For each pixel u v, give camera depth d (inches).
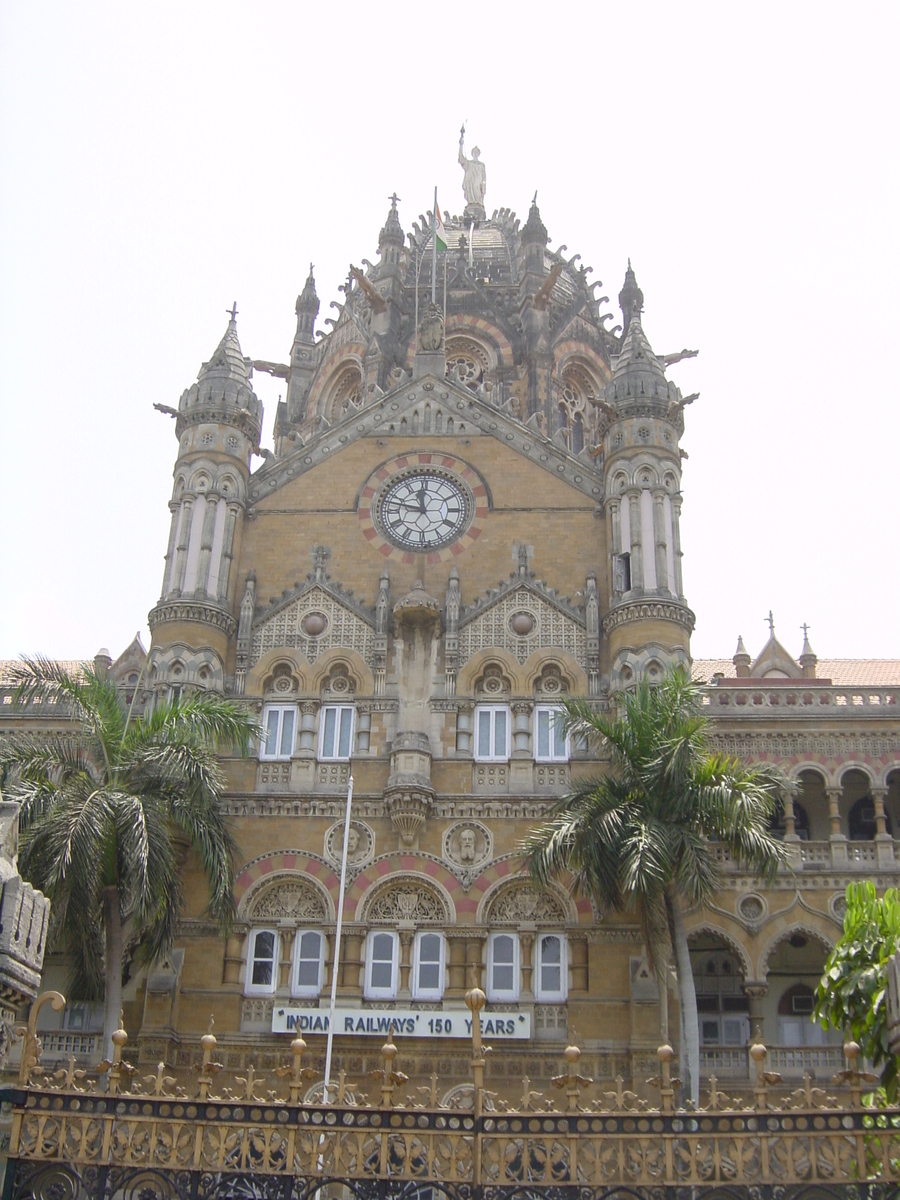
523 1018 1427.2
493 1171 670.5
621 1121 674.8
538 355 2564.0
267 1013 1466.5
